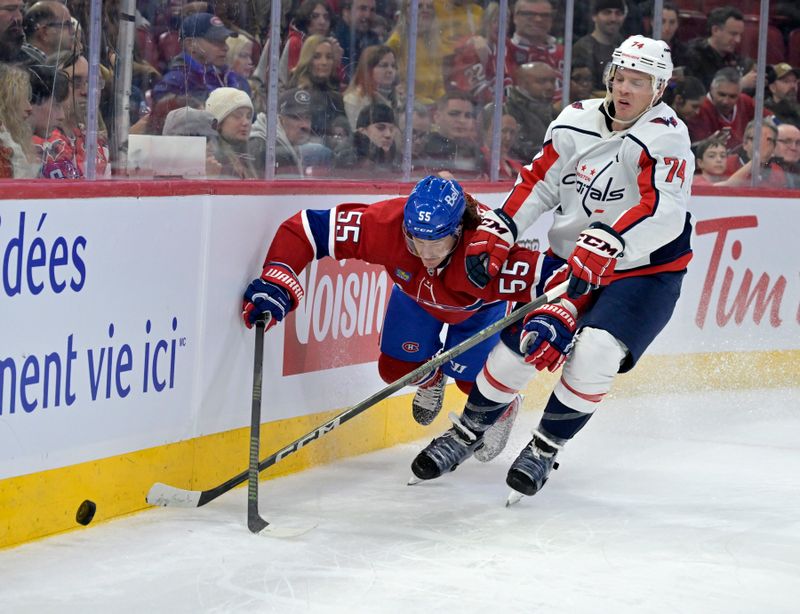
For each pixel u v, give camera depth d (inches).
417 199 212.4
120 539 197.2
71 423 197.6
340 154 282.5
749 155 376.5
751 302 376.5
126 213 204.4
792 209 384.2
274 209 242.5
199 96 240.7
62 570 180.4
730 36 366.3
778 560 196.5
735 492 245.0
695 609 171.0
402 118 299.3
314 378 257.1
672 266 228.8
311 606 167.9
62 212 191.0
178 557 188.7
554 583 181.5
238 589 174.4
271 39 256.7
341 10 275.1
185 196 217.8
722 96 368.5
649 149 216.5
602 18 346.3
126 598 169.0
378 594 174.1
